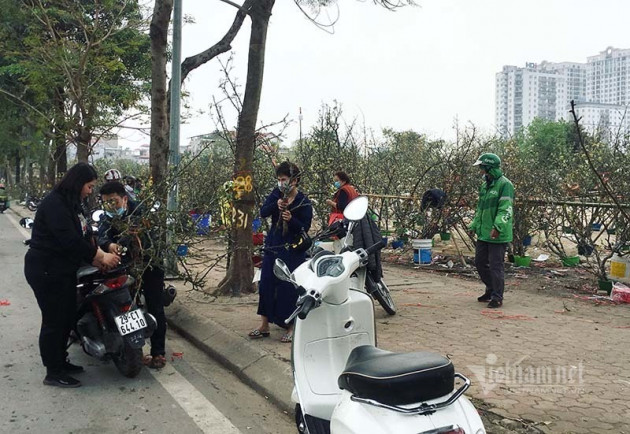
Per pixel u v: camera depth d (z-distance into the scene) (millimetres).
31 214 27250
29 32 16375
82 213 5590
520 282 8789
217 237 8039
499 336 5922
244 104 7664
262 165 9531
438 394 2633
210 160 12773
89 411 4508
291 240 5797
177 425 4289
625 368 4930
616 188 9102
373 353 2998
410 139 14977
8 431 4125
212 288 8211
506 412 4047
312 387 3574
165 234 5621
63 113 17078
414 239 11281
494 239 7207
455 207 10633
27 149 27297
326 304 3611
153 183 6453
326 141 12023
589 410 4074
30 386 5004
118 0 17156
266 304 5867
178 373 5453
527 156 13219
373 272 6621
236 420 4406
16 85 20797
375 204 12453
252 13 7633
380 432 2547
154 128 8648
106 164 27484
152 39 8555
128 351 5023
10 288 9352
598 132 12070
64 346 5078
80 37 18297
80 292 5254
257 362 5352
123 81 18984
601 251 10508
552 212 9859
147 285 5516
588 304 7414
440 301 7688
